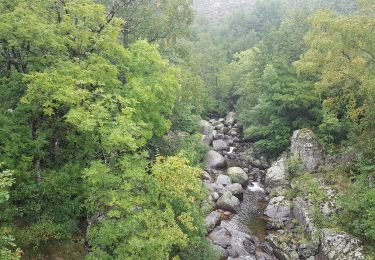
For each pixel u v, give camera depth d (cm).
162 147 2642
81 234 1894
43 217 1761
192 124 3225
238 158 4075
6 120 1744
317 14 2462
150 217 1427
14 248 1636
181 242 1433
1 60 1966
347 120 3002
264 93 3841
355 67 2320
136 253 1359
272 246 2442
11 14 1773
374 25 2248
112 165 1547
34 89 1636
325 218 2375
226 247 2372
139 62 2259
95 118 1546
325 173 2889
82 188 1798
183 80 3192
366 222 2044
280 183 3175
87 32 2005
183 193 1543
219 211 2884
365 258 1936
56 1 2166
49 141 1991
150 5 3772
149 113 2159
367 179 2405
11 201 1739
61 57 1964
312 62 2691
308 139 3122
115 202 1398
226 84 5791
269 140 3731
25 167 1712
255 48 5609
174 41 3834
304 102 3341
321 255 2166
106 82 1962
